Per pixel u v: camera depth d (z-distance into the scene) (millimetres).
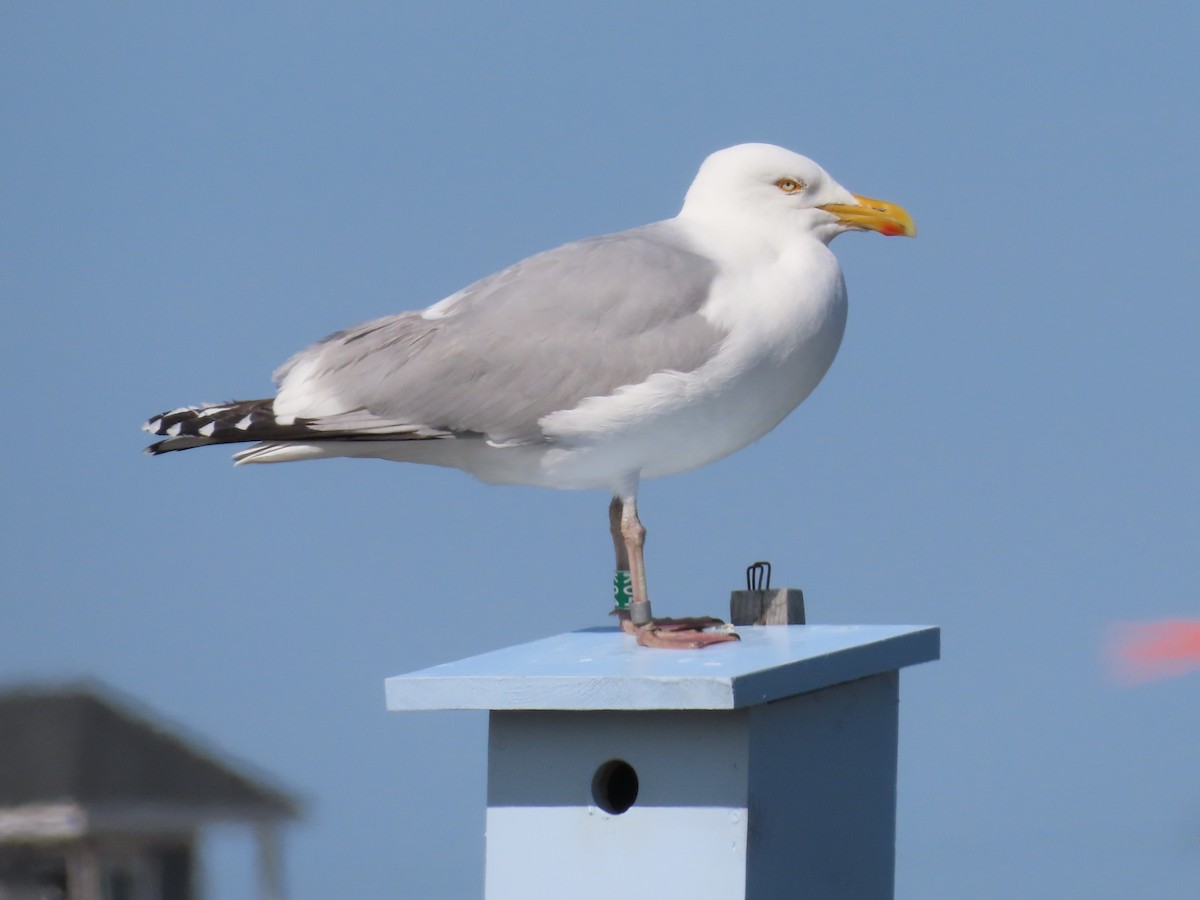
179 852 22203
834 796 9711
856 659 9539
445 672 9109
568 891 9219
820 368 10617
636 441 10242
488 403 10273
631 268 10383
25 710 23016
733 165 10945
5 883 22375
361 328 10828
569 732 9234
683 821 9039
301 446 10641
